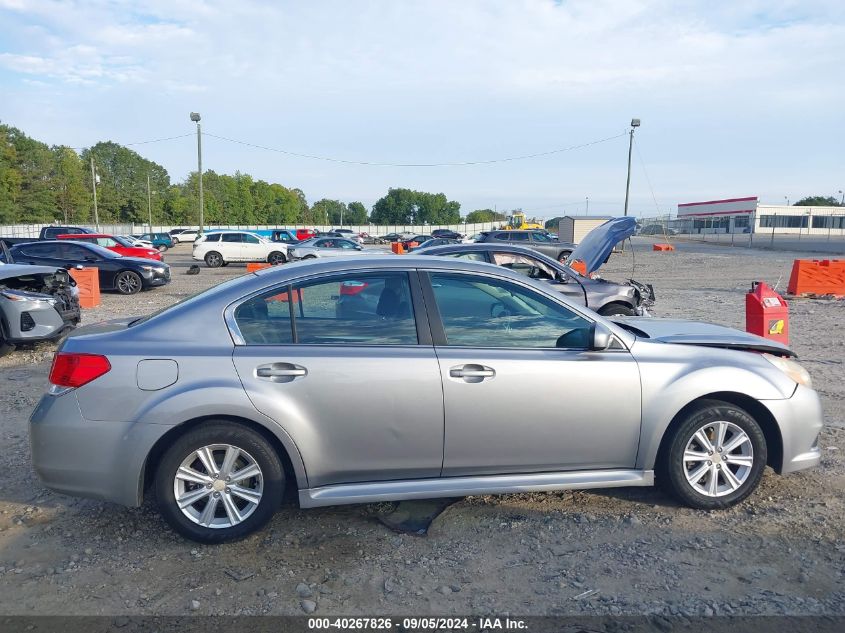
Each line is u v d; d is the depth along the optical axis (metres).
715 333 4.68
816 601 3.27
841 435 5.70
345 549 3.83
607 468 4.16
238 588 3.43
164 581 3.49
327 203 165.12
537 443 4.01
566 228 45.09
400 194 153.25
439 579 3.51
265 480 3.82
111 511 4.32
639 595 3.34
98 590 3.41
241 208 130.25
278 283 3.96
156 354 3.73
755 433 4.21
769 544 3.83
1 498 4.52
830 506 4.32
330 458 3.85
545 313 4.20
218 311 3.88
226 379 3.72
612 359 4.09
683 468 4.19
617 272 25.23
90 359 3.71
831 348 9.48
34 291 9.37
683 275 23.62
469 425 3.92
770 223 78.62
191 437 3.73
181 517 3.79
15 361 8.86
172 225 114.38
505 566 3.63
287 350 3.83
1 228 63.22
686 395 4.09
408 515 4.26
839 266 15.91
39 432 3.74
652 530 4.02
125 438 3.67
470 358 3.93
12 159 81.56
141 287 18.36
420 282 4.07
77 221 93.69
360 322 3.98
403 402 3.85
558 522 4.13
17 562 3.69
